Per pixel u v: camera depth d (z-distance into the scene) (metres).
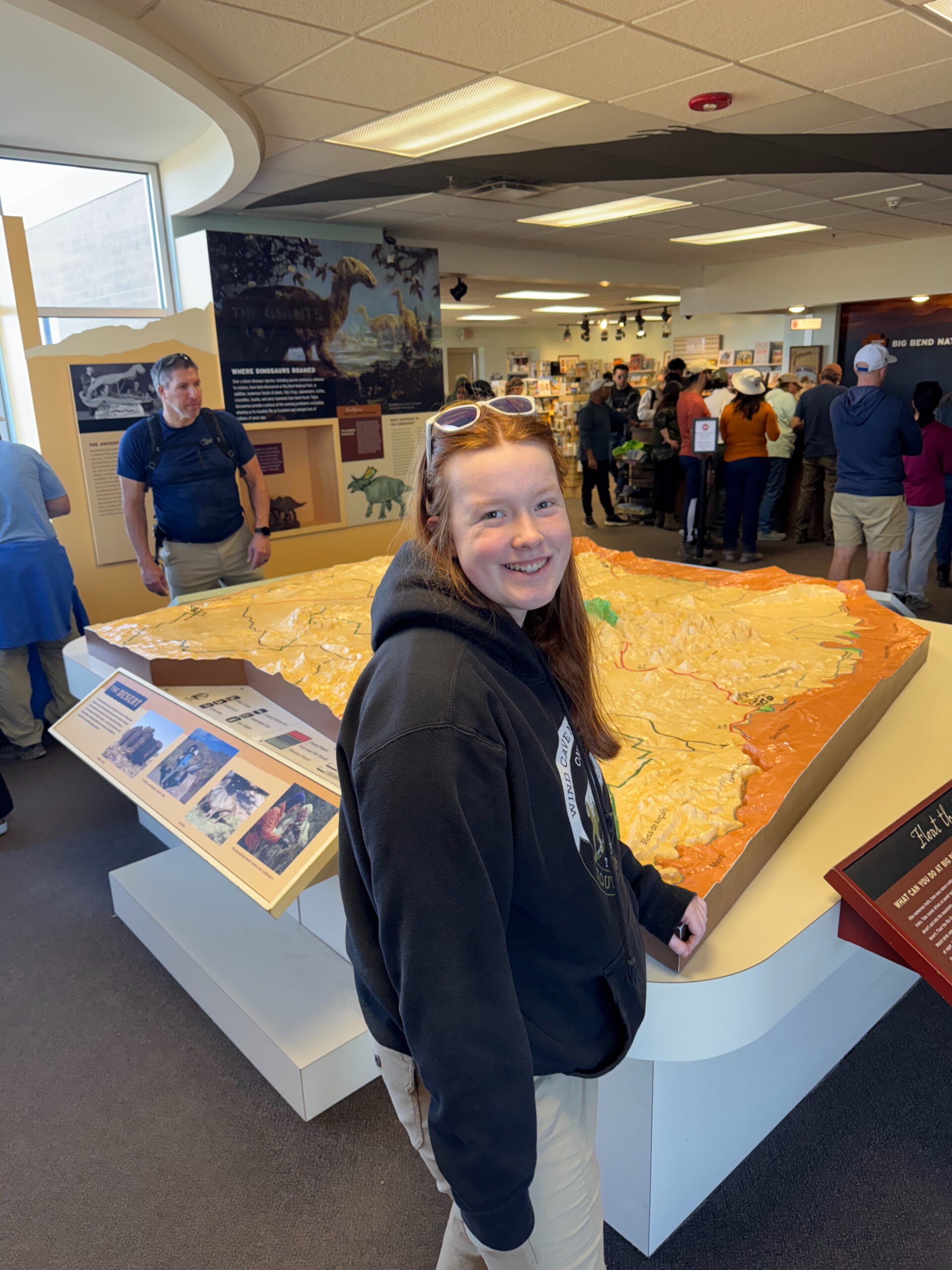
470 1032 0.78
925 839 1.51
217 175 4.60
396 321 6.10
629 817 1.52
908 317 9.52
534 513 0.87
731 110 3.95
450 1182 0.84
